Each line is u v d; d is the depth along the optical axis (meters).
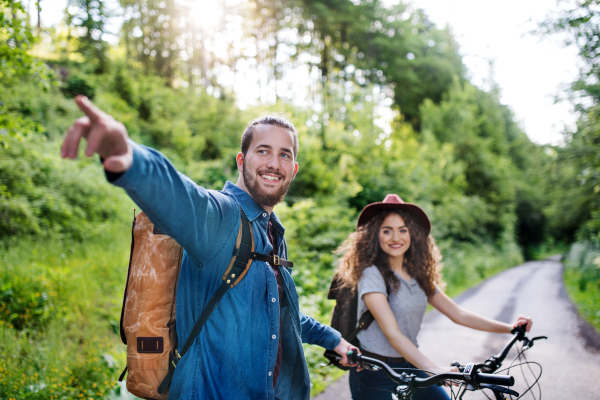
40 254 7.41
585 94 8.02
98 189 10.53
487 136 39.06
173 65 30.98
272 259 1.68
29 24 5.58
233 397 1.51
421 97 40.00
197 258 1.47
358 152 17.36
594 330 7.30
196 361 1.51
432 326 7.44
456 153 31.36
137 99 18.48
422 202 18.66
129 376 1.60
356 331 2.51
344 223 11.73
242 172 1.78
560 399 4.16
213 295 1.53
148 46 30.28
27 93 11.59
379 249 2.62
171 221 1.24
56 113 13.09
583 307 9.48
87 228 9.09
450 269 14.66
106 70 19.09
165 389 1.58
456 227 22.44
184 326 1.55
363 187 16.73
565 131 11.05
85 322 5.52
